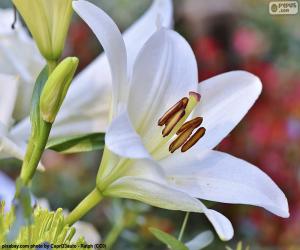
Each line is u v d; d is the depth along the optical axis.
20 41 0.64
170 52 0.54
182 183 0.53
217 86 0.55
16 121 0.65
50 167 1.32
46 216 0.51
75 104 0.62
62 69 0.50
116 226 0.75
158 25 0.54
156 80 0.53
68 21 0.53
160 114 0.54
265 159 1.29
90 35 1.40
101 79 0.62
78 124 0.62
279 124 1.31
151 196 0.50
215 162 0.53
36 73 0.64
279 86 1.35
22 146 0.60
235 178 0.53
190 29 1.43
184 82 0.55
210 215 0.47
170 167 0.53
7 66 0.63
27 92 0.63
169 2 0.62
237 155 1.29
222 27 1.43
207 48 1.38
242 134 1.30
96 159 1.37
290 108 1.32
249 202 0.51
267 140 1.30
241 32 1.42
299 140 1.30
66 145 0.56
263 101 1.32
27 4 0.53
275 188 0.52
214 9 1.43
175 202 0.49
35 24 0.53
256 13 1.47
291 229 1.28
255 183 0.52
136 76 0.53
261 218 1.28
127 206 0.75
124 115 0.47
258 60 1.42
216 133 0.55
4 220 0.51
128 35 0.61
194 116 0.55
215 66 1.38
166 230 1.18
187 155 0.54
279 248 1.28
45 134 0.51
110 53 0.49
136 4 1.43
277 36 1.49
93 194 0.52
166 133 0.53
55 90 0.50
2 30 0.64
